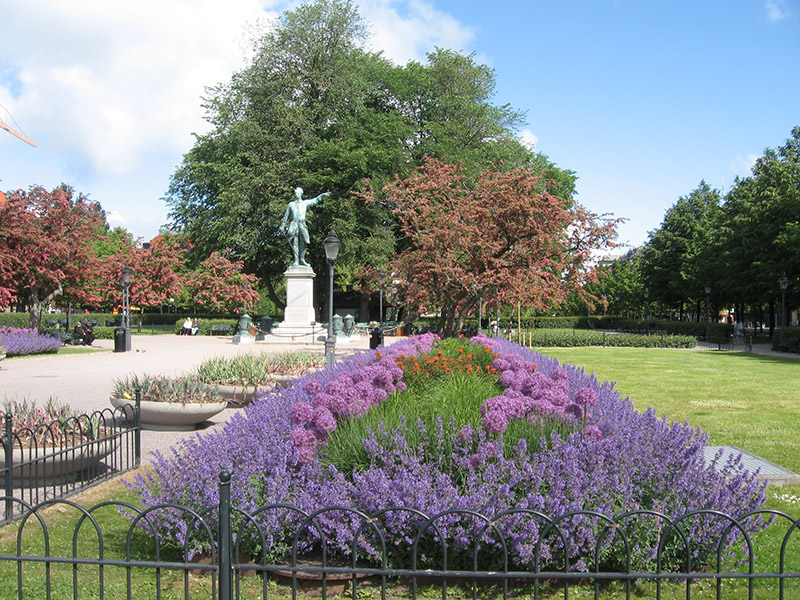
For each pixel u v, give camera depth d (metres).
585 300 16.89
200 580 4.45
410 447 5.04
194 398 9.74
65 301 33.91
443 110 42.50
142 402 9.47
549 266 16.27
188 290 48.66
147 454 8.24
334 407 6.04
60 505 6.16
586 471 4.70
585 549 4.31
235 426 6.04
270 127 39.00
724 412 11.66
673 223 56.50
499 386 9.11
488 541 4.27
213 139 39.94
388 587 4.32
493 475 4.48
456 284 16.56
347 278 50.19
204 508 4.59
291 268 33.84
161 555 4.85
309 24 39.66
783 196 38.00
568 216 15.66
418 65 42.53
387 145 37.94
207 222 39.69
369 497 4.40
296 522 4.42
